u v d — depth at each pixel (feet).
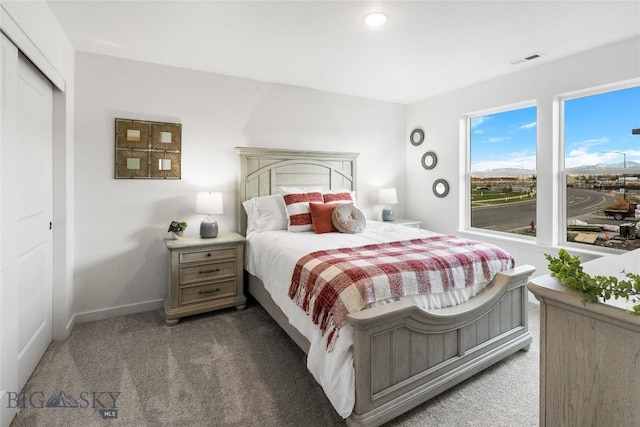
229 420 5.56
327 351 5.45
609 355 2.65
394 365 5.54
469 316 6.50
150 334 8.66
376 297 5.68
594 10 7.20
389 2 6.87
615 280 2.67
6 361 5.30
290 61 10.14
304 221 10.47
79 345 8.02
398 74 11.35
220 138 11.27
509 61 10.19
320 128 13.26
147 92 10.11
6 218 5.30
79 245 9.36
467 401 6.04
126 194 9.93
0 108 5.09
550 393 3.07
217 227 10.60
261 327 9.14
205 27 7.95
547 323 3.06
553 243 10.43
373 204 14.80
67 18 7.51
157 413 5.71
